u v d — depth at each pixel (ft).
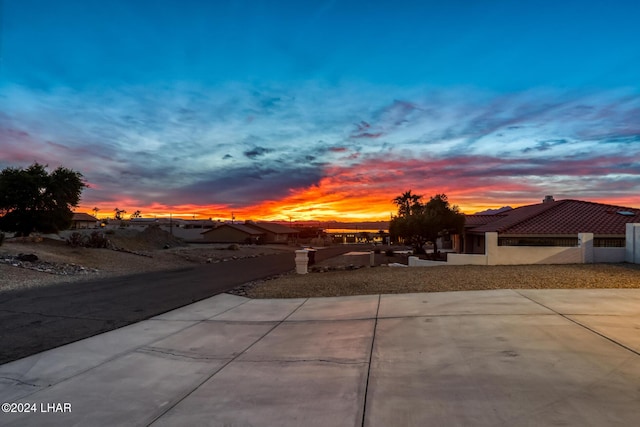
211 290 44.52
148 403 15.26
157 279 56.34
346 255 117.70
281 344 22.26
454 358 18.07
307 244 226.58
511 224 78.43
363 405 14.15
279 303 34.24
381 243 231.91
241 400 15.16
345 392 15.33
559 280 37.22
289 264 86.74
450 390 14.85
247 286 46.19
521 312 25.46
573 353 17.85
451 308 27.68
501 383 15.15
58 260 67.82
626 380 14.92
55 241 88.02
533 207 105.19
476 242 104.27
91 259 75.31
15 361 20.53
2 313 32.53
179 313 31.86
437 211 103.60
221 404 14.90
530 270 45.42
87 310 33.55
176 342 23.50
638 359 16.90
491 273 43.96
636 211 79.71
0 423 13.97
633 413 12.57
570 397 13.78
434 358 18.28
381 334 22.71
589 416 12.48
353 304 31.53
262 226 243.60
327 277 50.29
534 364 16.79
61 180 95.66
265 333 24.77
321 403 14.52
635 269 43.45
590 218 77.25
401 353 19.29
